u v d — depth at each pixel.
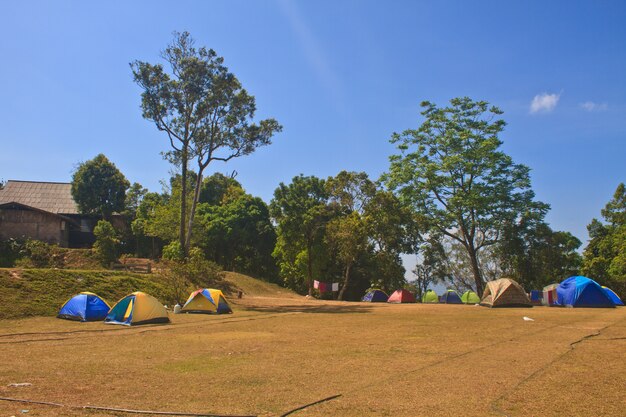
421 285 56.31
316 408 6.47
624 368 9.00
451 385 7.73
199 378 8.45
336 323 19.20
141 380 8.28
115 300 25.77
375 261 52.47
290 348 12.17
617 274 45.50
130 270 38.19
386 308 29.55
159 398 7.02
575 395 7.06
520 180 46.91
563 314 22.62
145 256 60.84
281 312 26.17
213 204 75.31
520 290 29.59
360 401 6.81
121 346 12.73
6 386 7.71
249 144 38.97
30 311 20.67
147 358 10.70
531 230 48.38
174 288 30.41
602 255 52.06
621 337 13.48
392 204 52.66
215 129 38.06
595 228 58.84
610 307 28.42
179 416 6.12
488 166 45.69
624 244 46.34
